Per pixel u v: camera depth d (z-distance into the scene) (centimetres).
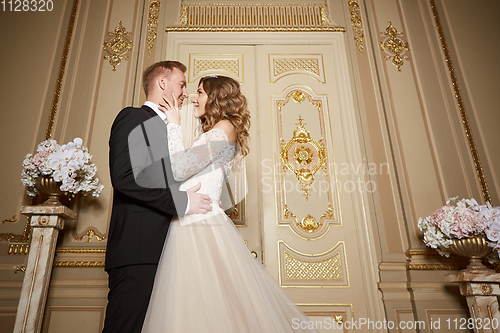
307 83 341
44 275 227
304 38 357
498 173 301
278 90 336
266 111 327
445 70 342
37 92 312
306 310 272
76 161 243
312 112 330
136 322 135
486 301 225
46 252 231
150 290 141
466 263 275
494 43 350
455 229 233
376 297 274
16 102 307
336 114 331
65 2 351
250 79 340
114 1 358
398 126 320
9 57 324
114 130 158
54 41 334
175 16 360
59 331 253
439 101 330
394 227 292
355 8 373
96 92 318
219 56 347
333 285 279
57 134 299
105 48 337
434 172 305
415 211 291
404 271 278
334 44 356
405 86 336
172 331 126
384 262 279
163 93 177
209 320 128
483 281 226
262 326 133
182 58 344
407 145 313
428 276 272
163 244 150
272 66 346
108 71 328
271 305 148
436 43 354
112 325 135
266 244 288
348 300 275
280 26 360
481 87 332
